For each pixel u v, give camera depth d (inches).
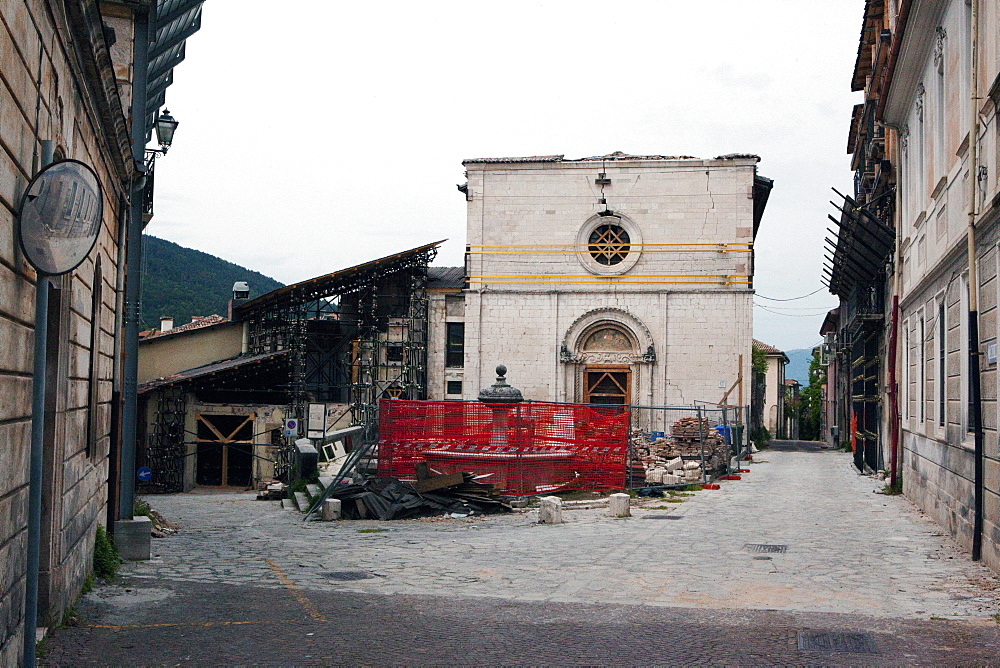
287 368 1448.1
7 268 202.7
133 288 488.1
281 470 1202.0
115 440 450.0
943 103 590.9
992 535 424.5
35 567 214.2
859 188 1369.3
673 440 1059.9
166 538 577.0
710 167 1589.6
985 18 437.1
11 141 201.2
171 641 291.9
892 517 644.7
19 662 223.0
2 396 201.3
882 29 1043.3
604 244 1621.6
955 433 526.3
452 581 404.8
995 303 410.6
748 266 1569.9
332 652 281.3
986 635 302.2
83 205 221.6
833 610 340.5
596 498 781.9
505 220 1632.6
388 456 805.9
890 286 983.6
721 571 426.9
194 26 684.7
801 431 3294.8
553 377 1601.9
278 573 426.0
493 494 729.6
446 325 1717.5
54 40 247.3
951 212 542.6
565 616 331.0
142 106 486.6
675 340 1581.0
